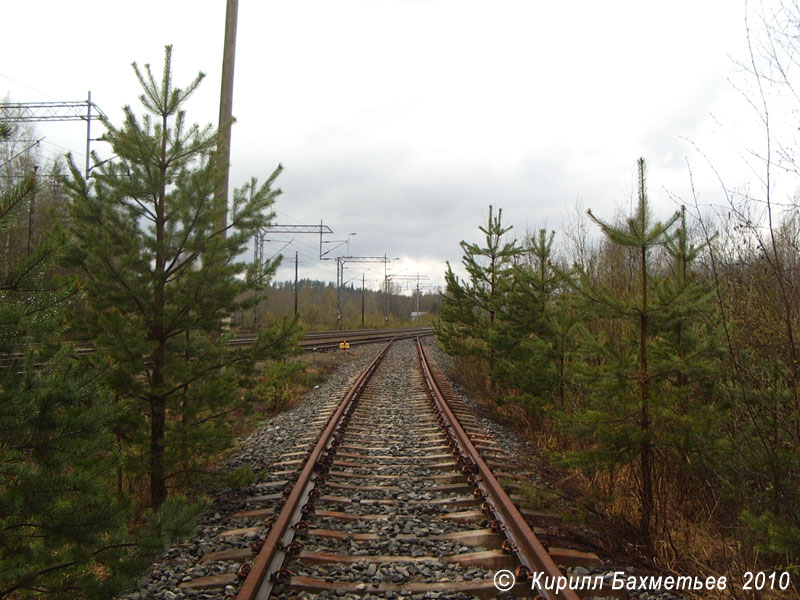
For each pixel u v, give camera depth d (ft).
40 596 10.43
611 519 17.79
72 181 18.16
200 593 12.66
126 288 18.45
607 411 18.19
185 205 19.26
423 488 21.04
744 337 18.53
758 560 15.98
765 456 16.43
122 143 18.92
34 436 9.79
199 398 20.15
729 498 18.25
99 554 10.72
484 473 20.99
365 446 28.17
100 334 17.66
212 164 20.48
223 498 20.24
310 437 29.96
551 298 36.96
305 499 19.04
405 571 13.89
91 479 10.50
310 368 64.49
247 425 36.86
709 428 16.51
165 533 11.23
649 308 17.58
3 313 8.86
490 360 46.98
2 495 9.75
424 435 30.40
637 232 17.43
